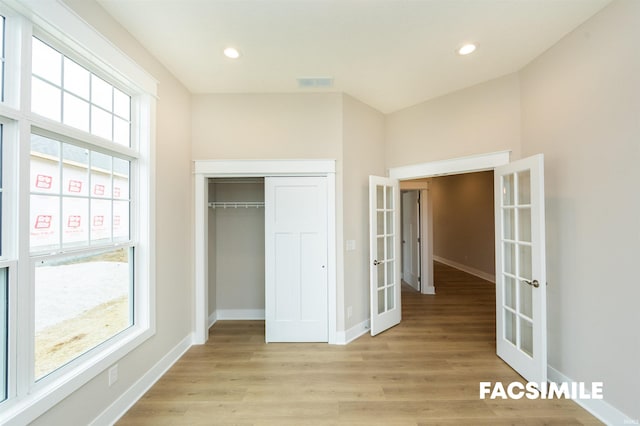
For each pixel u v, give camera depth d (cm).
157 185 243
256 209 378
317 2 182
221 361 267
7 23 136
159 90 247
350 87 300
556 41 224
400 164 356
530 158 227
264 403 205
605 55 185
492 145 283
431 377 238
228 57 244
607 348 183
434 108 326
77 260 173
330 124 309
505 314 267
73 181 171
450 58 248
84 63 179
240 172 307
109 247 196
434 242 892
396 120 361
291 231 311
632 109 169
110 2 179
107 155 200
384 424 184
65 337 164
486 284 586
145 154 229
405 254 621
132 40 213
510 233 263
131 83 211
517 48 234
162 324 248
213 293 371
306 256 310
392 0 181
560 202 221
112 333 201
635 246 168
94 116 189
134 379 210
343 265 308
